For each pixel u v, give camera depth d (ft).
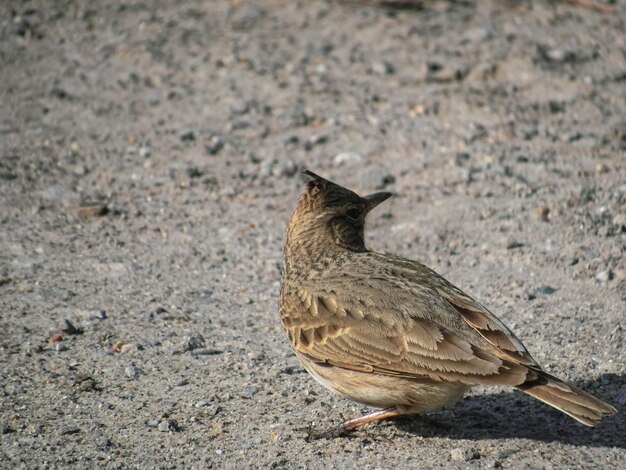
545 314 38.17
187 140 54.54
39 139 54.80
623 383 33.09
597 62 60.90
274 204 48.78
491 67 59.67
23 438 31.30
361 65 61.05
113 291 41.42
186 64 61.82
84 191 50.06
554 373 33.94
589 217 44.98
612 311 37.91
